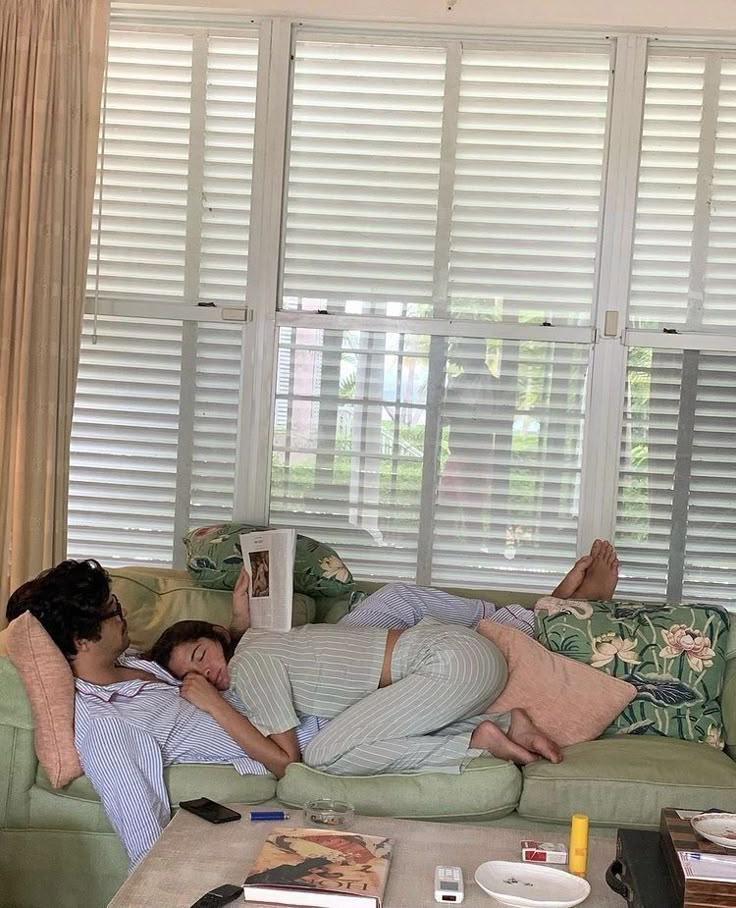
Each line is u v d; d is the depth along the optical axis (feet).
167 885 5.76
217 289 11.73
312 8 11.27
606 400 11.53
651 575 11.65
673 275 11.57
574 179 11.56
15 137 10.54
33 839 7.65
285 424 11.75
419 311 11.70
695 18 11.10
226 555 9.89
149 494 11.82
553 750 8.10
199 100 11.68
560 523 11.66
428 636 8.61
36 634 7.69
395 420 11.70
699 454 11.58
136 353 11.75
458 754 7.91
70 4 10.64
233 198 11.70
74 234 10.72
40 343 10.54
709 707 9.06
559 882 5.95
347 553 11.77
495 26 11.42
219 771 7.80
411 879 5.97
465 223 11.66
